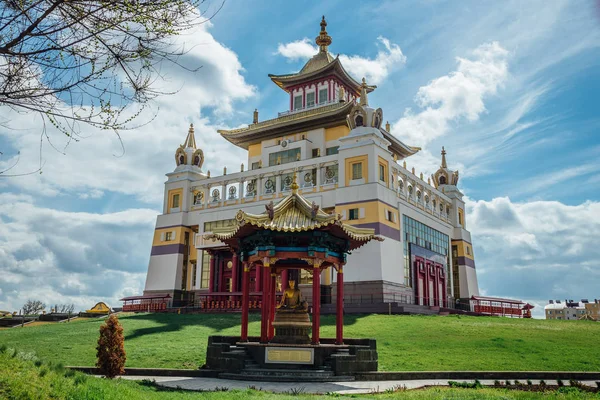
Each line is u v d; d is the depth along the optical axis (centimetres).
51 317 6806
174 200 8456
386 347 3569
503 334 4134
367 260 6341
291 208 3003
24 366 1672
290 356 2741
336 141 7806
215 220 7894
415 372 2747
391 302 6091
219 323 5044
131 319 5516
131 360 3222
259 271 6644
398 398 1966
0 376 1505
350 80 8662
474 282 8894
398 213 6906
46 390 1503
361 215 6531
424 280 7338
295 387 2386
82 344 3828
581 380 2758
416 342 3750
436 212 8288
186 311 6781
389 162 7006
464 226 9106
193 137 8919
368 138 6831
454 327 4494
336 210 6744
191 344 3769
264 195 7575
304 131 8112
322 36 9131
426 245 7625
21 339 4094
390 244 6531
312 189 7156
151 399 1764
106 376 2358
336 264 3128
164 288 8006
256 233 2955
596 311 14912
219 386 2388
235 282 6894
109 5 1314
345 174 6819
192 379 2688
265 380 2589
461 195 9219
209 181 8212
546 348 3547
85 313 7094
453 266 8781
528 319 5506
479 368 2942
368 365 2780
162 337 4156
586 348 3566
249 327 4822
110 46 1366
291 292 2958
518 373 2784
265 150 8288
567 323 5144
